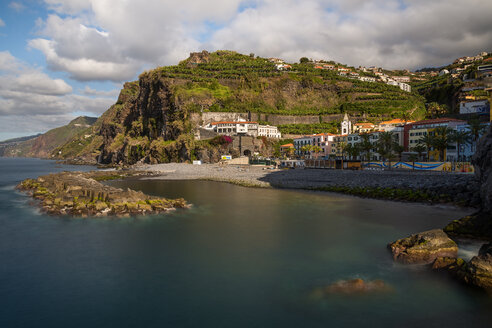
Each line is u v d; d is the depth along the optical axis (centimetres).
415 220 3303
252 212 3931
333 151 14650
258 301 1586
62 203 4241
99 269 2047
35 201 5009
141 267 2075
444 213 3634
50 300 1631
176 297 1644
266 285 1764
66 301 1619
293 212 3909
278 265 2067
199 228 3120
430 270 1862
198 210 4094
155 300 1617
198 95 18625
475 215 2605
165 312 1495
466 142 8044
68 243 2628
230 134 16338
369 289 1659
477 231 2475
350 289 1661
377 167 9362
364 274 1873
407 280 1772
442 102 19325
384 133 10306
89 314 1487
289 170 10375
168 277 1902
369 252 2289
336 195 5372
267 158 15325
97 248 2495
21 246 2558
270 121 19212
